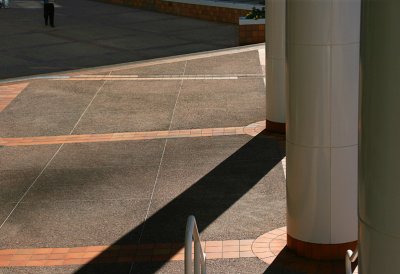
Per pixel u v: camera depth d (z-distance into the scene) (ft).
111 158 48.80
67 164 47.88
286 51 31.17
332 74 30.14
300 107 30.91
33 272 32.71
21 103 63.77
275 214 38.22
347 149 31.09
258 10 97.14
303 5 29.78
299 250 32.94
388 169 12.50
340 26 29.71
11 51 96.43
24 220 38.78
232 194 41.39
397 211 12.48
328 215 31.89
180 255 34.04
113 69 76.28
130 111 60.29
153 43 101.14
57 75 74.33
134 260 33.65
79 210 39.91
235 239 35.29
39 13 130.72
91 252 34.71
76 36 107.34
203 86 67.67
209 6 120.47
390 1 12.07
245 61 77.97
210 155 48.60
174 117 58.18
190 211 39.19
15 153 50.60
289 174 32.45
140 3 135.95
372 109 12.62
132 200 41.14
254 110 59.26
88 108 61.57
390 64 12.21
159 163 47.42
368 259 13.19
